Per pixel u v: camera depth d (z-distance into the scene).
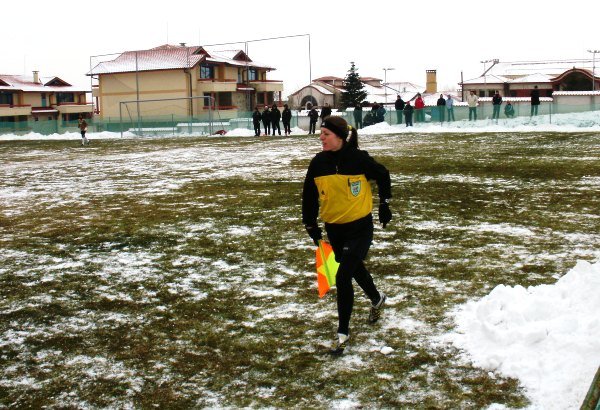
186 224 9.34
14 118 74.69
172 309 5.55
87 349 4.71
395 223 8.80
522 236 7.82
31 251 7.93
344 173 4.48
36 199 12.74
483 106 31.48
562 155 17.77
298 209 10.27
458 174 14.17
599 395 2.89
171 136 43.66
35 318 5.41
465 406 3.64
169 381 4.14
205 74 64.44
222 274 6.58
